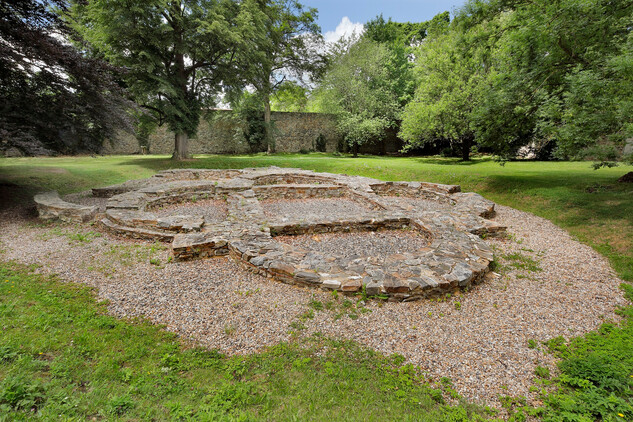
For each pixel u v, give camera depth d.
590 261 5.49
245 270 4.83
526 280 4.81
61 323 3.26
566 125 7.77
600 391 2.54
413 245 6.04
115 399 2.21
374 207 9.02
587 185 9.44
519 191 10.20
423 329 3.49
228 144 28.41
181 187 9.67
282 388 2.54
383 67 26.05
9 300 3.65
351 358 2.99
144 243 5.93
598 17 7.29
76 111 9.34
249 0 16.52
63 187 11.52
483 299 4.20
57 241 5.91
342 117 26.20
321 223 6.57
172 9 15.16
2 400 2.07
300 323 3.53
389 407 2.39
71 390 2.30
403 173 14.37
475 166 15.65
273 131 26.80
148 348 3.01
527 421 2.32
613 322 3.71
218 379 2.62
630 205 7.37
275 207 9.41
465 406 2.46
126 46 14.83
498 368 2.90
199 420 2.12
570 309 3.98
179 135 18.95
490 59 15.02
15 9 8.00
